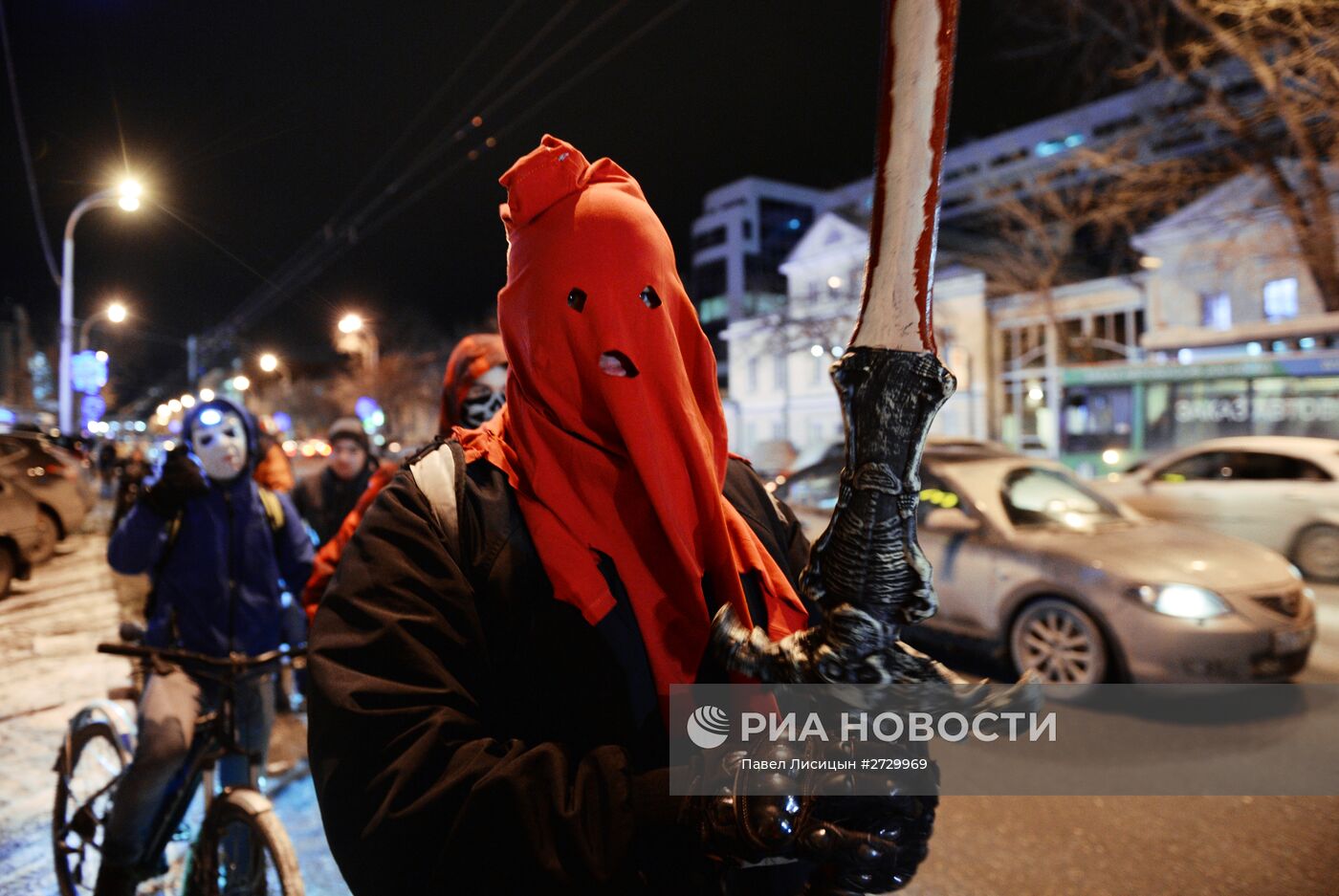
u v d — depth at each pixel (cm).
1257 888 279
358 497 470
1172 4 1088
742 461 118
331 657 77
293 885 200
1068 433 1502
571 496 85
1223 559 470
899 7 50
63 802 271
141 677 314
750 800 62
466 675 80
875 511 54
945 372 53
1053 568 482
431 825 67
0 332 3416
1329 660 517
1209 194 1596
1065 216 1992
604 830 65
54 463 1076
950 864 297
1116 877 288
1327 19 992
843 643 55
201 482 248
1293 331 1359
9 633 652
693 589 81
